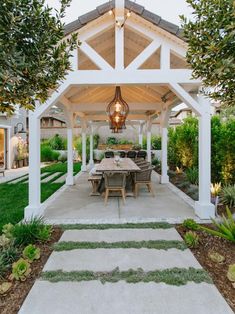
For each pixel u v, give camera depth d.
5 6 1.67
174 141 11.13
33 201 4.69
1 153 13.02
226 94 2.25
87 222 4.43
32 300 2.21
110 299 2.21
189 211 5.09
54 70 2.10
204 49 2.06
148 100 8.94
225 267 2.79
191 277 2.52
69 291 2.33
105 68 4.59
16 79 1.75
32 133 4.68
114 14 4.47
